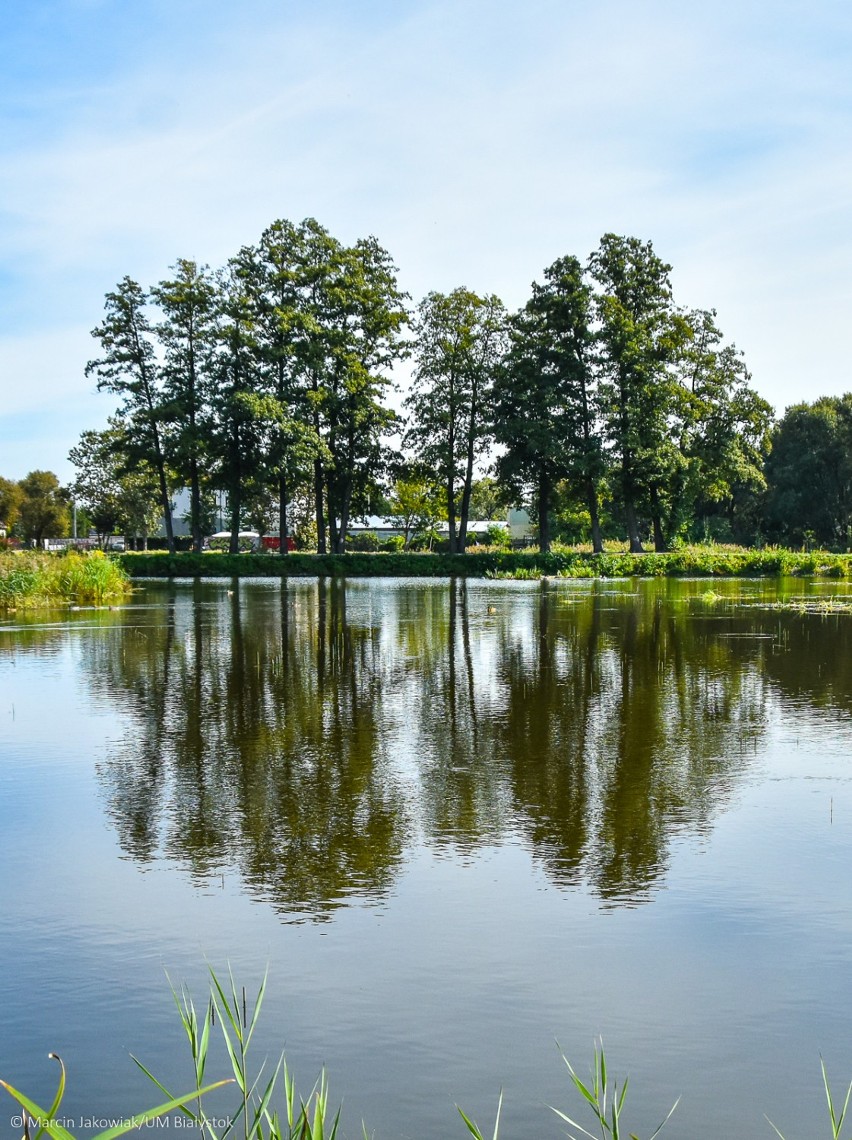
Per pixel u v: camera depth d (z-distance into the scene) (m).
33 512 104.94
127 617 24.86
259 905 5.64
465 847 6.57
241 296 55.72
